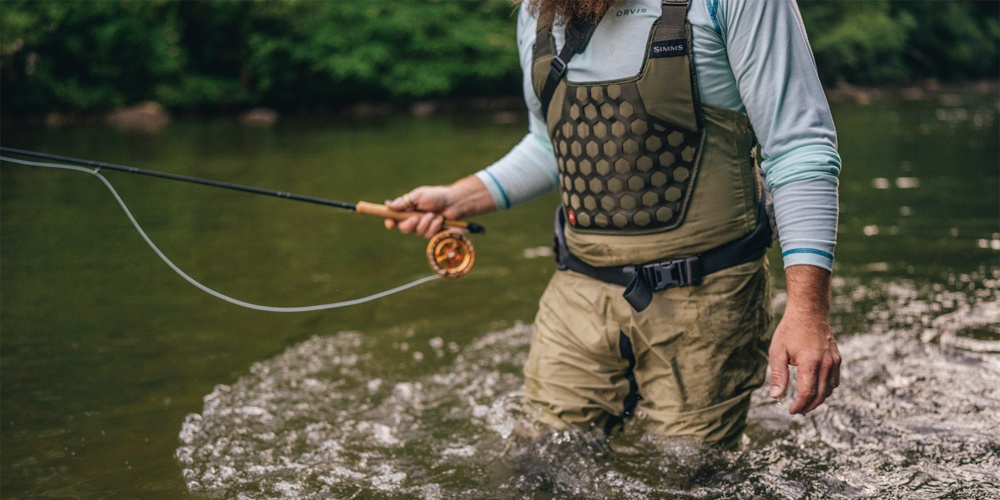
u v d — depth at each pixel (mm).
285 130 11719
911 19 20641
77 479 2307
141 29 13789
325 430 2621
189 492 2227
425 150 9258
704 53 1851
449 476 2295
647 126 1909
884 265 4273
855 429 2492
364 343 3410
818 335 1767
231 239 5102
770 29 1775
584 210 2057
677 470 2102
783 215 1798
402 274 4348
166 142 10180
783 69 1777
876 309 3604
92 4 13391
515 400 2832
